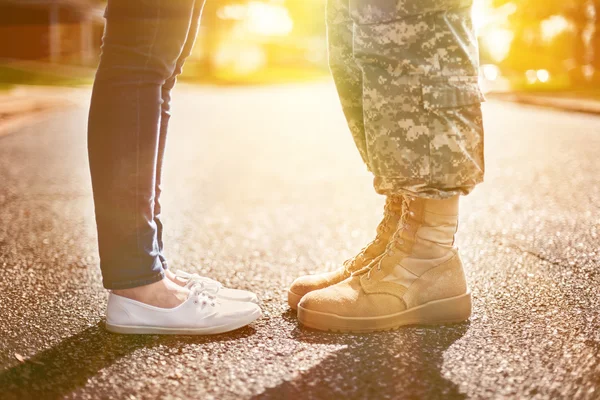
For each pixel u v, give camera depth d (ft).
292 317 5.82
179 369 4.66
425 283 5.50
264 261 7.97
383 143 5.09
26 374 4.58
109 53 4.94
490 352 4.93
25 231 9.46
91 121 5.01
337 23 5.58
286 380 4.48
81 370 4.65
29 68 85.51
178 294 5.35
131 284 5.21
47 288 6.66
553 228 9.46
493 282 6.81
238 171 16.03
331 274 6.09
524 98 45.52
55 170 15.64
